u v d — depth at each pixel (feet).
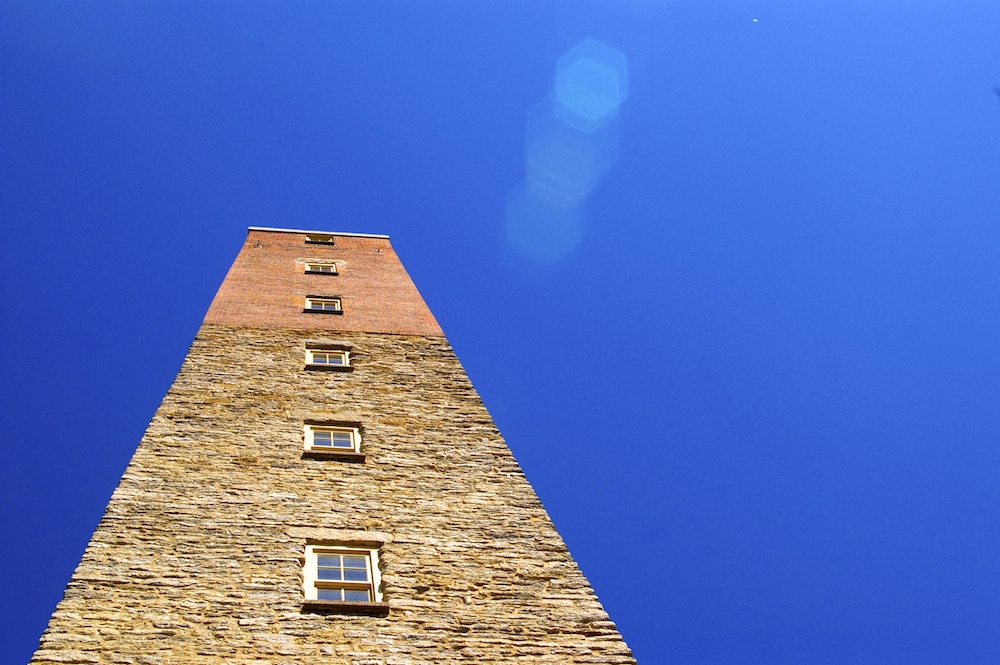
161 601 55.93
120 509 63.36
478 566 62.03
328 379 85.56
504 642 56.08
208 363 86.02
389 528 64.90
